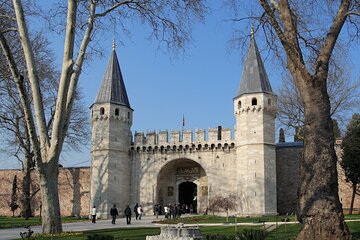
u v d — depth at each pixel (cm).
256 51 4869
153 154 5119
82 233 2088
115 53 5328
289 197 4744
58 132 1973
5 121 4016
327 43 1482
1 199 5616
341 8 1501
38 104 1989
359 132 4059
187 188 5516
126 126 5106
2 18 2242
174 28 2169
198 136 5006
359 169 3956
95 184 4828
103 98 5016
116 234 2169
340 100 4103
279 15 1560
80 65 2077
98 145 4903
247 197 4441
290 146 4881
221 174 4834
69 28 1962
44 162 1980
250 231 1375
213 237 1404
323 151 1384
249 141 4562
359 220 2577
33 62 1964
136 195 5056
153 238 1680
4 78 2970
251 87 4684
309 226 1337
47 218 1983
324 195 1346
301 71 1453
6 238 2023
